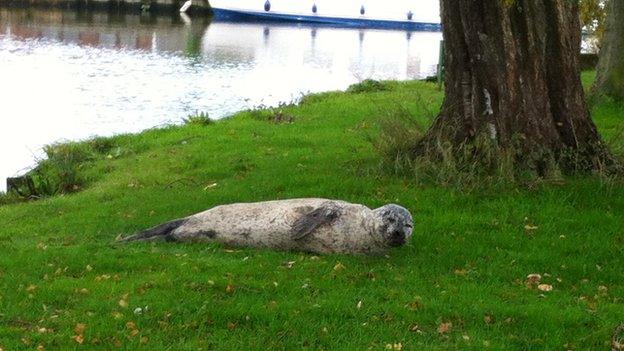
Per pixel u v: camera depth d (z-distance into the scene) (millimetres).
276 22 56031
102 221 11562
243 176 13586
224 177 13820
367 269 8789
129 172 15047
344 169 13031
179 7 58031
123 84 29031
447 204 11117
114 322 7375
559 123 12094
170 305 7699
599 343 7211
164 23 51844
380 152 13000
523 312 7691
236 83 29906
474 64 12055
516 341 7172
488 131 11961
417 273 8750
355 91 23531
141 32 46250
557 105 12117
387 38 50250
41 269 8969
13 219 12469
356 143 15391
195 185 13438
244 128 18109
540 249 9609
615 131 15273
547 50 12047
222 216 9953
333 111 19656
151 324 7375
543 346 7102
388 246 9211
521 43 11938
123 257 9289
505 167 11617
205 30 49031
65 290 8188
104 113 23969
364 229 9250
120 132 21062
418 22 56250
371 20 56188
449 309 7734
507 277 8758
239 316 7484
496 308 7762
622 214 10727
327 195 11688
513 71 11883
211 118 21797
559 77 12070
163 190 13281
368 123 17375
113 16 53938
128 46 40219
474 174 11734
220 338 7109
